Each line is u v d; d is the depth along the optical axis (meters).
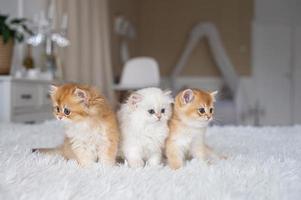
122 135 0.90
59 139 1.16
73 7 2.51
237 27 4.36
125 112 0.91
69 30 2.48
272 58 4.32
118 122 0.91
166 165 0.89
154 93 0.91
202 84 4.41
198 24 4.24
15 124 1.43
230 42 4.38
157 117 0.88
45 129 1.33
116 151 0.88
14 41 1.90
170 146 0.89
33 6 2.31
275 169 0.79
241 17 4.35
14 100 1.67
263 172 0.77
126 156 0.89
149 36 4.54
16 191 0.64
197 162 0.87
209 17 4.43
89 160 0.86
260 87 4.34
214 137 1.28
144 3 4.55
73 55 2.50
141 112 0.88
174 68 4.30
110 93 2.74
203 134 0.94
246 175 0.75
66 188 0.66
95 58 2.88
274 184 0.70
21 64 2.17
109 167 0.81
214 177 0.74
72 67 2.49
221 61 3.96
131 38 4.07
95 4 2.88
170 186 0.68
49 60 2.20
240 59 4.36
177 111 0.90
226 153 1.01
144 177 0.74
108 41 3.07
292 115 4.32
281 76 4.32
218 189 0.67
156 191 0.66
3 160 0.83
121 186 0.68
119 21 3.62
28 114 1.80
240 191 0.66
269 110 4.33
